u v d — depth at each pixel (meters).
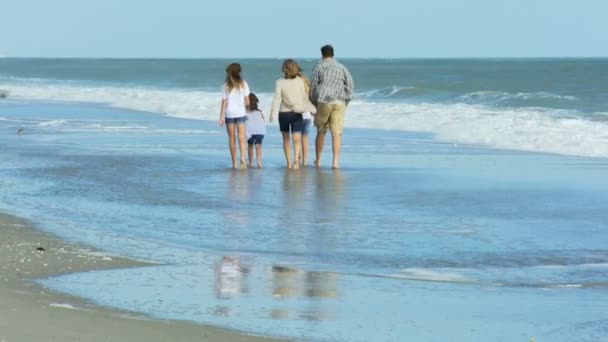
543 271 24.02
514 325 18.55
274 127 70.25
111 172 43.59
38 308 18.00
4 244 25.52
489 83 142.25
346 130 69.56
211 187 38.69
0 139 61.34
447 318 19.03
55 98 121.69
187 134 65.69
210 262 24.45
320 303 20.06
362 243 27.44
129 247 26.22
